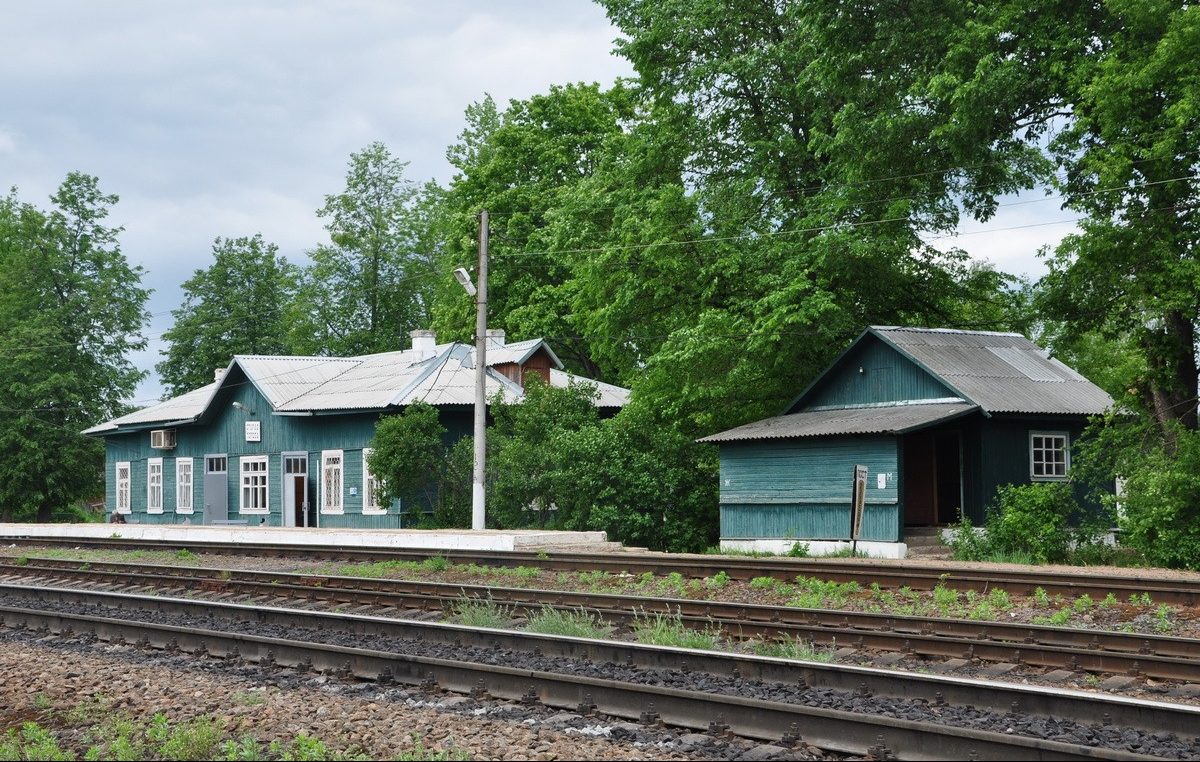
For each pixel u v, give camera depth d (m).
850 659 12.47
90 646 14.22
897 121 28.31
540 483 31.67
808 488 28.08
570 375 37.22
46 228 60.69
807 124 34.03
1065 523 26.06
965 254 34.12
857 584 18.06
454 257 52.66
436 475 34.84
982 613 15.07
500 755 8.30
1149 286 24.11
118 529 38.31
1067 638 12.96
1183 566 22.42
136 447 49.59
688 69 34.12
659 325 34.69
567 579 20.56
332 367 44.66
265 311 67.88
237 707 9.98
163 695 10.64
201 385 65.94
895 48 29.06
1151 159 23.17
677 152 34.97
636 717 9.57
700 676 11.12
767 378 32.94
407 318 67.81
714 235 33.06
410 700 10.44
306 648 12.20
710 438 30.28
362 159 68.00
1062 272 25.58
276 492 41.72
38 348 56.91
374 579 19.75
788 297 29.81
